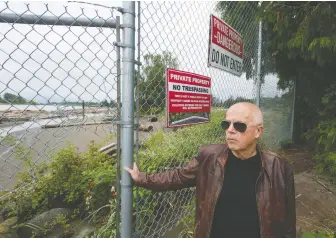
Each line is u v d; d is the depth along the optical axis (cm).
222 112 288
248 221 132
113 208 238
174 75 165
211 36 223
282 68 594
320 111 488
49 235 262
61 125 109
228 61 266
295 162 513
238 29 332
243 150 135
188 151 289
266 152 142
